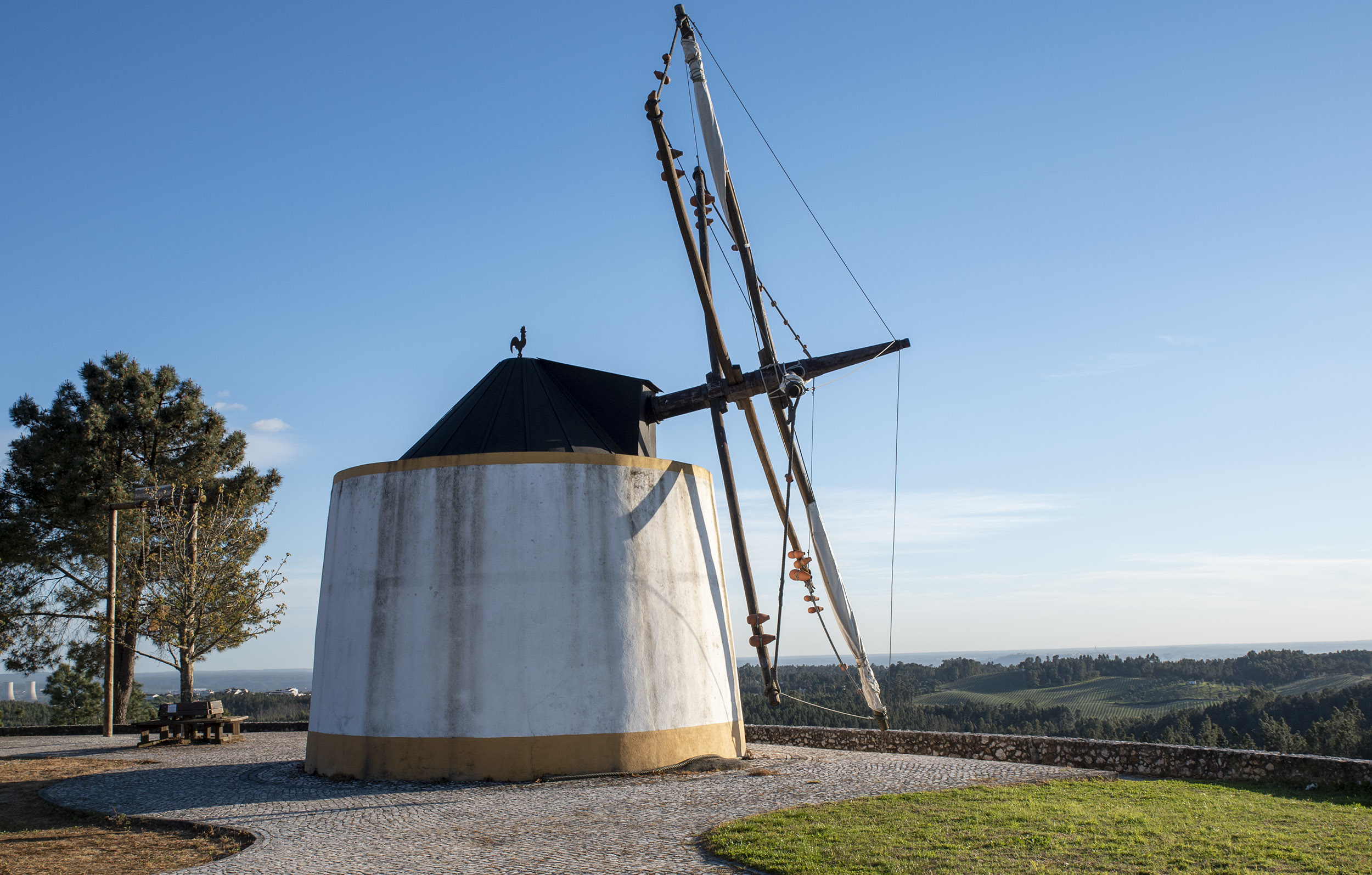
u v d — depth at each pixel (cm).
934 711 11106
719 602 1903
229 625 3106
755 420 2000
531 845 1044
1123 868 886
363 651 1680
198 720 2464
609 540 1703
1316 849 958
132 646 3609
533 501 1672
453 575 1644
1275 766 1414
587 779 1548
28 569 3600
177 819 1270
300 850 1045
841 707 6638
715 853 974
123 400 3716
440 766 1560
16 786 1666
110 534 3055
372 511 1742
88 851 1107
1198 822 1100
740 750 1862
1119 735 9919
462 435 1853
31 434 3638
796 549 2084
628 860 958
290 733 2930
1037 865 897
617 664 1644
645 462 1798
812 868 895
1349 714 7738
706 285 1883
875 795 1321
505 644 1603
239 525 3366
